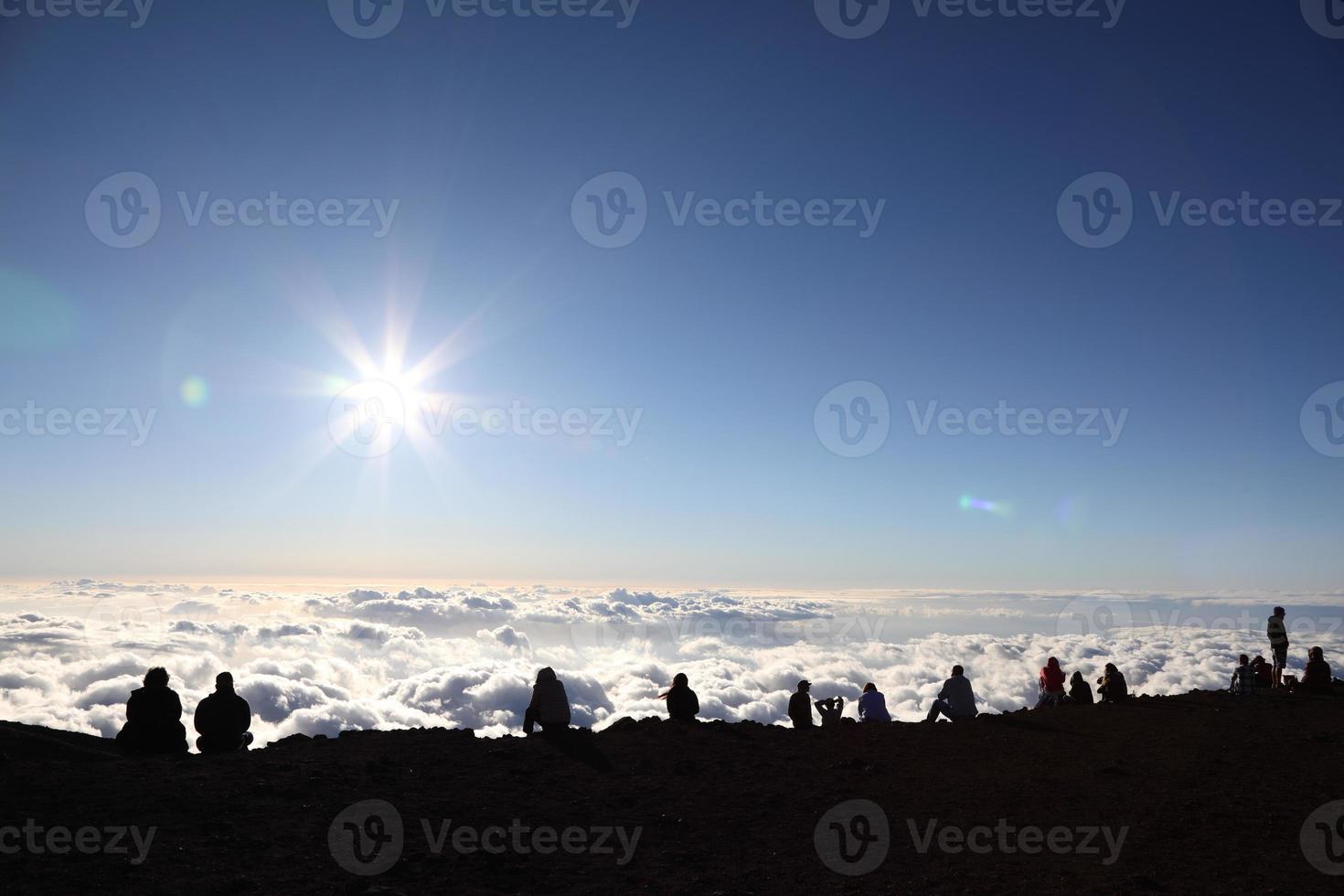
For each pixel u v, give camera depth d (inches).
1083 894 299.6
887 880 312.8
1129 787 457.7
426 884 284.4
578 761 476.7
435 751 475.8
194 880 268.8
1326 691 845.8
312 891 268.5
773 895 294.2
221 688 488.7
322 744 484.7
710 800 413.7
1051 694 866.1
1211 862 337.1
